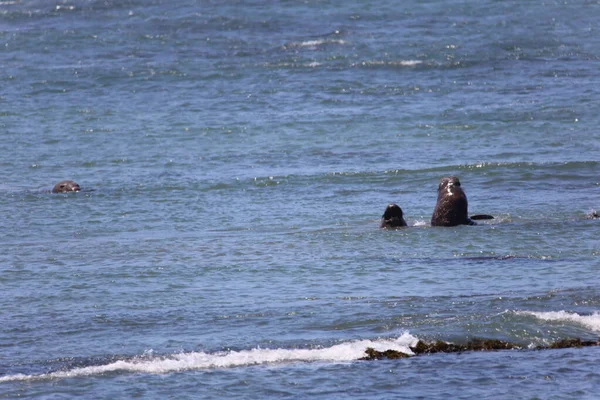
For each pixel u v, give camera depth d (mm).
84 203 89875
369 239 71375
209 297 56875
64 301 56906
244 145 114750
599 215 77938
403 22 177875
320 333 48938
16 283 61438
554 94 134125
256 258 66562
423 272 61062
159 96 139250
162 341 48375
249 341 47938
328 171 100812
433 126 120500
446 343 46719
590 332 47969
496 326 48656
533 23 174875
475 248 67375
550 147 109250
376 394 40781
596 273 59469
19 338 49562
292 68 152125
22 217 84812
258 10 189250
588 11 182375
